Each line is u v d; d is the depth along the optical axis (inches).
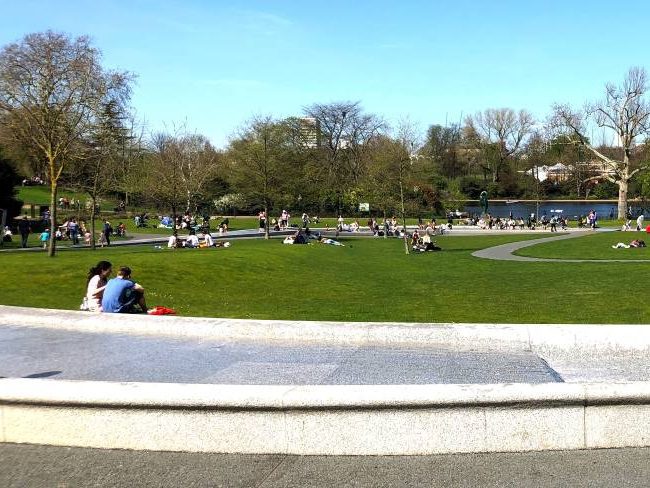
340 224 2285.9
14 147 1551.4
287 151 1905.8
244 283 811.4
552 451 179.3
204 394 181.2
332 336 302.8
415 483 161.2
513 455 177.3
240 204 2199.8
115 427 185.0
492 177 4330.7
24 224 1386.6
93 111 1021.8
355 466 171.9
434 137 4325.8
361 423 178.9
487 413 178.4
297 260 1080.2
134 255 944.3
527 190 4089.6
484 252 1389.0
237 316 569.0
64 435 187.8
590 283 768.9
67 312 364.8
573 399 177.8
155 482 163.3
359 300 690.8
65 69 923.4
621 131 2623.0
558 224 2454.5
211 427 182.1
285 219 2326.5
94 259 873.5
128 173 1859.0
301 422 179.6
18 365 268.2
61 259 874.8
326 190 2915.8
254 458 177.9
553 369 245.6
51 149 940.6
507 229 2377.0
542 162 4133.9
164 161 1978.3
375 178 1941.4
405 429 178.5
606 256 1220.5
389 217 2721.5
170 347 294.4
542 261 1144.2
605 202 3912.4
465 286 800.9
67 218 1925.4
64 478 166.6
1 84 917.2
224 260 938.1
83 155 1115.9
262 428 180.9
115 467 172.9
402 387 183.6
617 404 179.2
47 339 317.7
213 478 165.5
